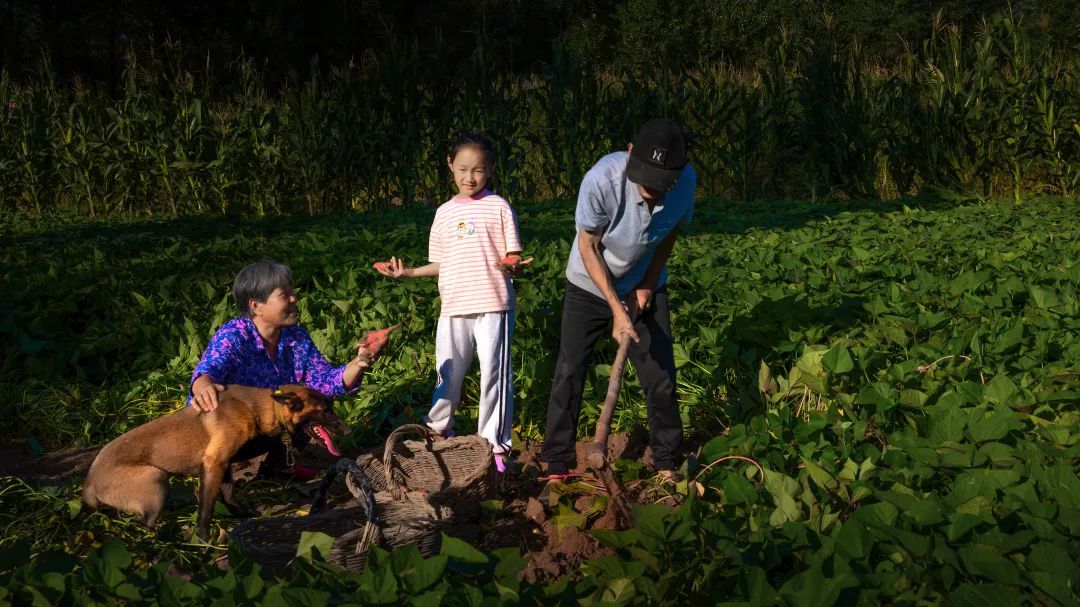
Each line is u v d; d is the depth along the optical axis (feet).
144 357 18.39
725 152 45.88
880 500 10.53
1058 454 10.91
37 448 15.12
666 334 12.58
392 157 45.73
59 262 27.04
